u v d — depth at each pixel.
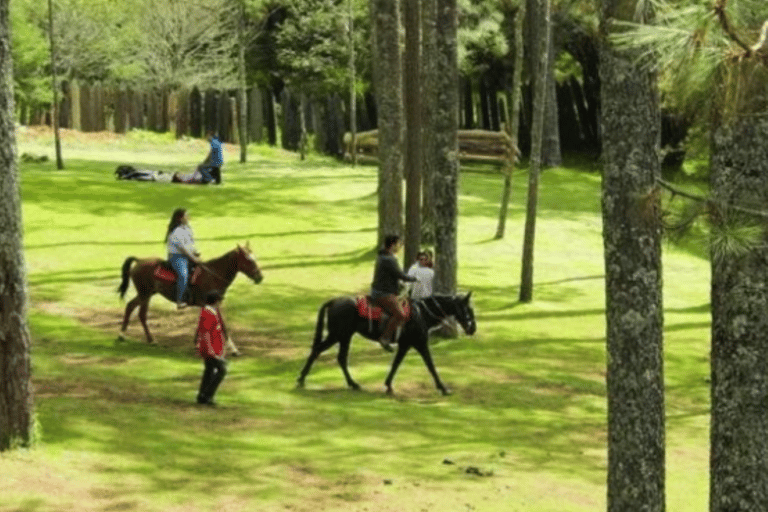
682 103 7.76
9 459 15.97
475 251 36.38
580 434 20.39
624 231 12.83
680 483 17.98
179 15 58.94
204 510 14.80
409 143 30.42
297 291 30.44
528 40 55.75
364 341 26.73
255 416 19.75
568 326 29.08
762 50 7.25
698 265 37.59
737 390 10.84
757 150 10.30
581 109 57.97
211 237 35.53
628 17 11.05
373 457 17.77
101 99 55.91
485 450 18.62
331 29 57.38
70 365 22.28
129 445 17.27
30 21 55.12
